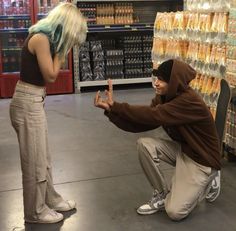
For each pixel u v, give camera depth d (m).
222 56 3.88
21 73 2.64
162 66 2.83
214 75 4.03
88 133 5.15
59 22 2.56
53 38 2.56
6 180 3.69
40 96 2.67
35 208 2.84
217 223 2.86
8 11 7.43
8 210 3.11
